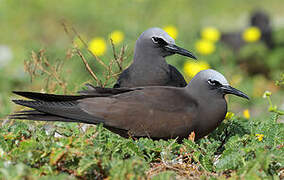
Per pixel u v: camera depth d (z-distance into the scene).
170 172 7.52
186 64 15.67
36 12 28.70
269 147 8.80
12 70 20.53
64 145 7.98
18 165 6.87
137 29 22.42
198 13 29.69
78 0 28.77
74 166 7.85
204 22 30.81
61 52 17.75
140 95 9.91
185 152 9.08
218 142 9.74
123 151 8.65
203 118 9.83
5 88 18.66
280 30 24.64
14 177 6.71
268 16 24.94
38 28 27.39
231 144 9.30
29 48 17.55
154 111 9.71
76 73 15.21
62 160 7.81
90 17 26.78
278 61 22.23
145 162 8.44
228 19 31.58
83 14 27.08
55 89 13.84
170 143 9.16
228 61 20.22
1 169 6.79
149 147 9.03
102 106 9.84
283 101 17.45
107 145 8.57
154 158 9.02
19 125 9.73
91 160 7.52
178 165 8.55
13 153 8.14
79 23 26.66
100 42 15.37
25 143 8.23
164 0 28.47
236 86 15.09
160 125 9.69
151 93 9.94
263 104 14.91
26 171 6.87
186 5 29.89
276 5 33.81
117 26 24.66
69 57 13.62
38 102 9.73
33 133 9.23
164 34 11.82
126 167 7.29
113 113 9.76
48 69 15.60
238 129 10.65
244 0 33.84
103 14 26.75
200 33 21.64
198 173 8.42
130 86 12.04
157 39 11.74
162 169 8.44
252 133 10.08
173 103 9.79
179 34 21.12
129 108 9.76
